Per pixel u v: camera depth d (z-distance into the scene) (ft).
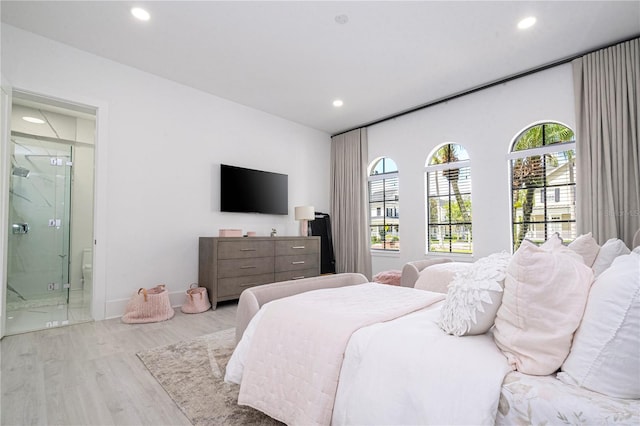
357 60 10.72
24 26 8.89
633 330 2.43
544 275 2.95
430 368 3.14
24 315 10.77
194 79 12.09
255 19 8.61
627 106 9.38
